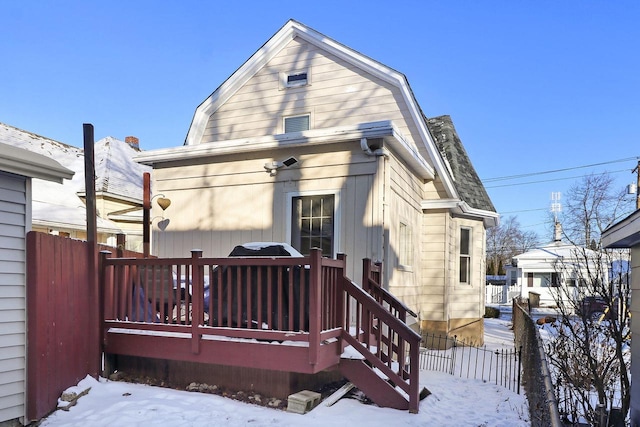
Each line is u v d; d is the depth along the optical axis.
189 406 3.98
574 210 32.50
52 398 3.93
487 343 10.85
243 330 4.19
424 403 4.66
